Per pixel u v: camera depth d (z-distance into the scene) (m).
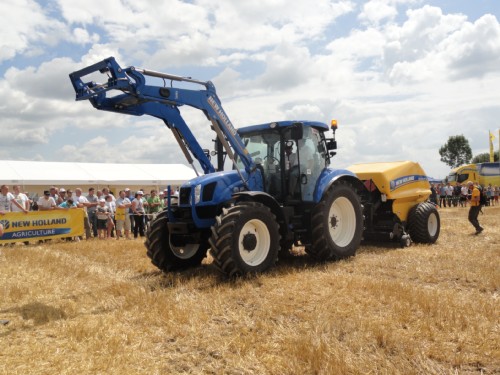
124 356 3.51
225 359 3.42
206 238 6.93
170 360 3.47
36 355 3.57
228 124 6.89
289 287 5.41
